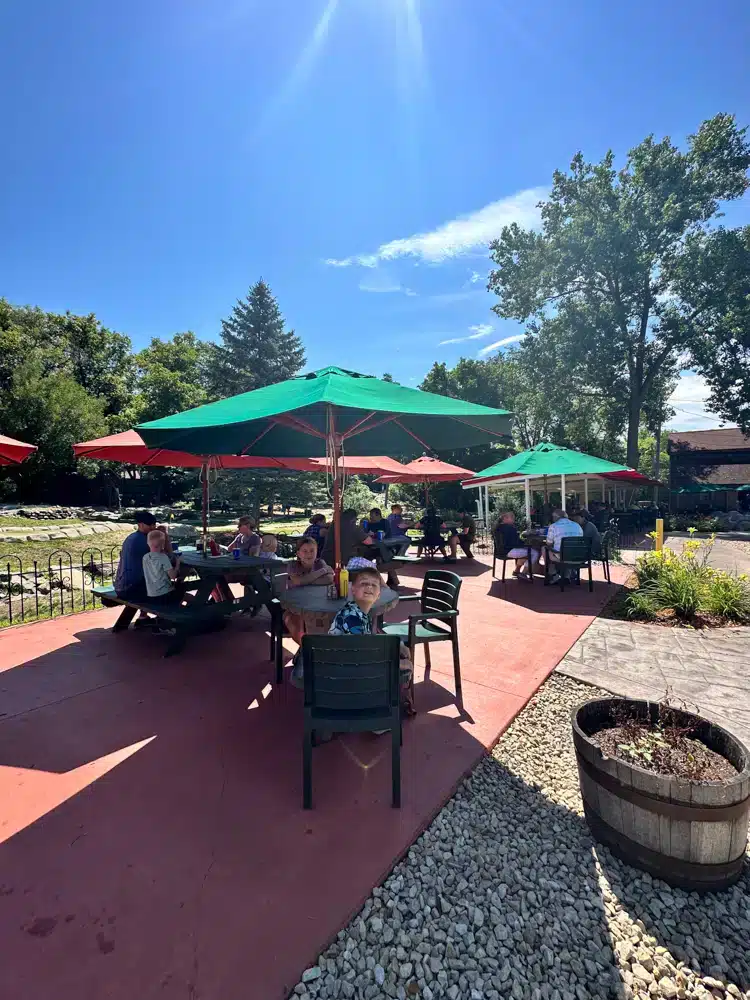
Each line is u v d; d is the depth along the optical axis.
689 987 1.68
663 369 27.58
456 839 2.34
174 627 5.32
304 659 2.48
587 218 24.14
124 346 40.03
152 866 2.07
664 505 30.67
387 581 8.16
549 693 4.02
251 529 7.14
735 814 2.02
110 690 3.87
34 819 2.37
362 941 1.78
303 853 2.16
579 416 29.06
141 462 6.83
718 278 23.22
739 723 3.45
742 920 1.95
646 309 25.30
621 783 2.19
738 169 23.08
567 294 26.58
